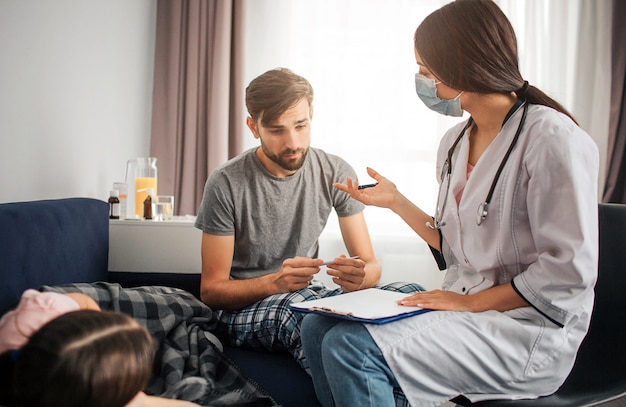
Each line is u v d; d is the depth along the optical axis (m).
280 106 1.52
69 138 2.01
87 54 2.15
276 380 1.33
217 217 1.61
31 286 1.21
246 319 1.52
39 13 1.77
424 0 3.14
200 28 2.89
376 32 3.12
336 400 1.02
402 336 1.01
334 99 3.12
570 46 3.27
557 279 1.01
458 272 1.28
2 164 1.59
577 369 1.23
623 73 3.17
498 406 1.04
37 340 0.68
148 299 1.39
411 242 3.18
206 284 1.59
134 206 2.40
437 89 1.21
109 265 2.00
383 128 3.15
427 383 1.01
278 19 3.06
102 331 0.70
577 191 1.00
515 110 1.15
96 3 2.22
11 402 0.71
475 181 1.18
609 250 1.28
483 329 1.04
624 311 1.22
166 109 2.87
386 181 1.46
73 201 1.58
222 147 2.87
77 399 0.65
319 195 1.76
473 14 1.11
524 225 1.11
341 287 1.51
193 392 1.10
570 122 1.08
